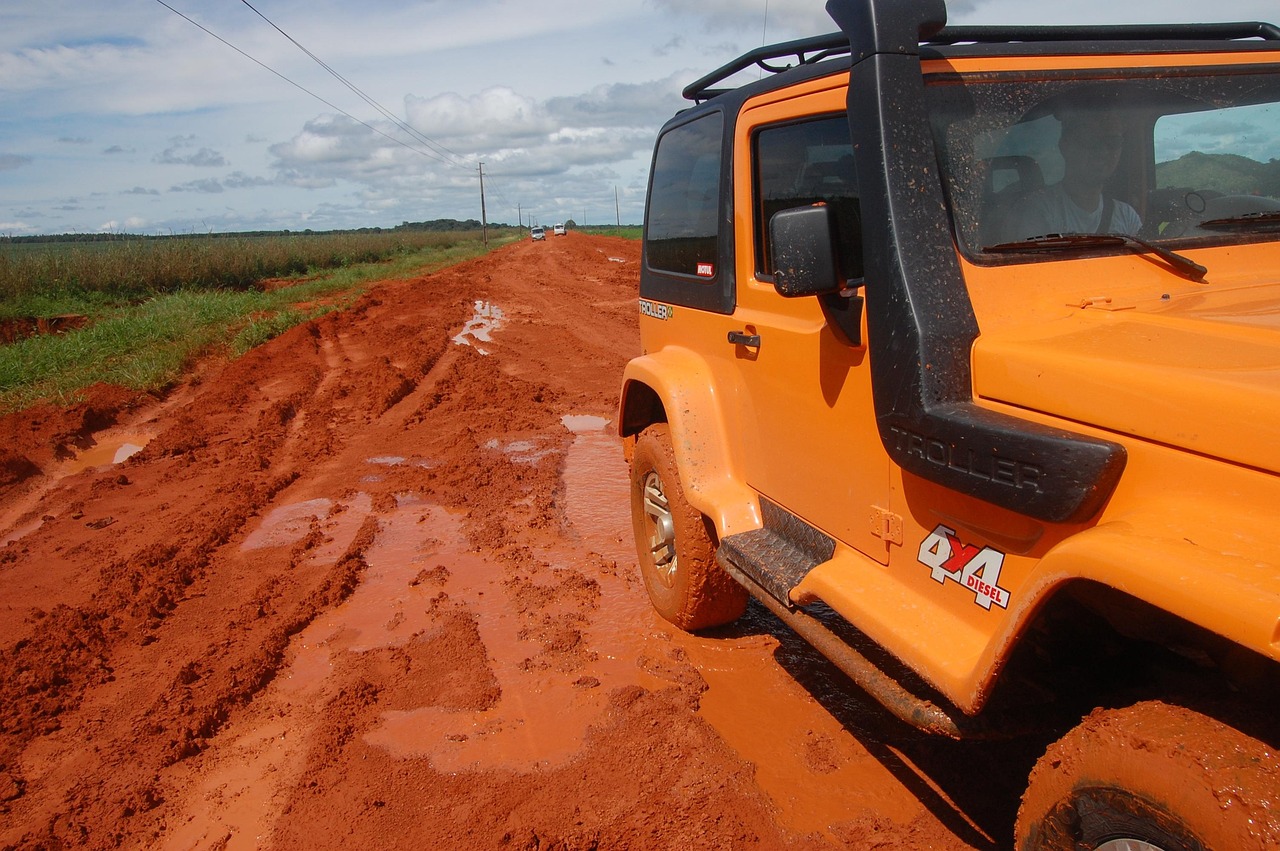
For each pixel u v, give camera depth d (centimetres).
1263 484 167
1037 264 251
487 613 482
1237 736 165
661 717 364
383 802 321
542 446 832
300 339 1491
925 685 283
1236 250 272
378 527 631
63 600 527
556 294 2333
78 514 693
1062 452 194
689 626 432
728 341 369
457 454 805
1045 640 232
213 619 492
